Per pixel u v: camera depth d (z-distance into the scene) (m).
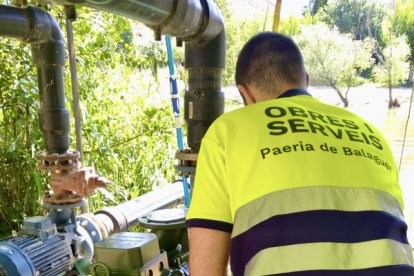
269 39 1.43
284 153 1.18
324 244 1.08
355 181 1.17
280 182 1.14
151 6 1.82
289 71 1.40
